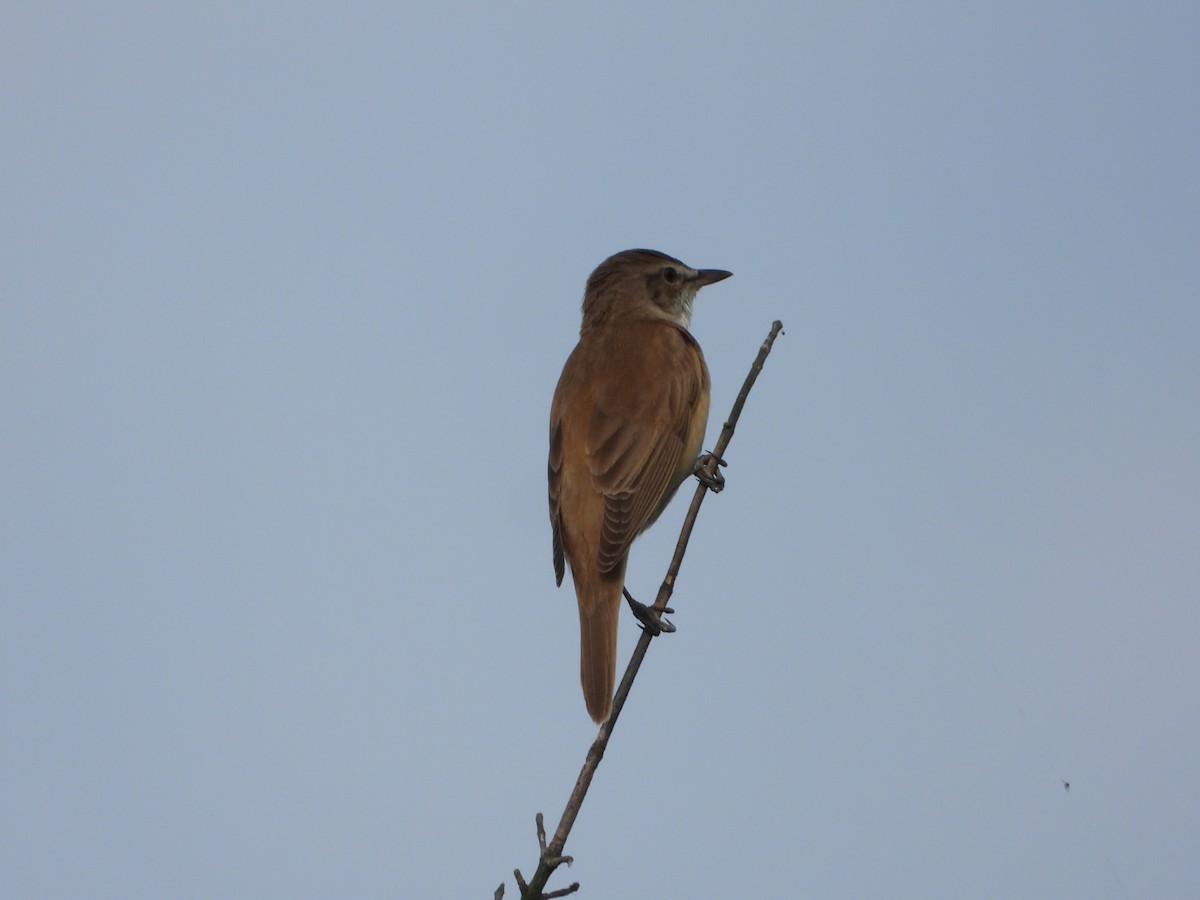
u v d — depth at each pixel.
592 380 12.38
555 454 12.15
